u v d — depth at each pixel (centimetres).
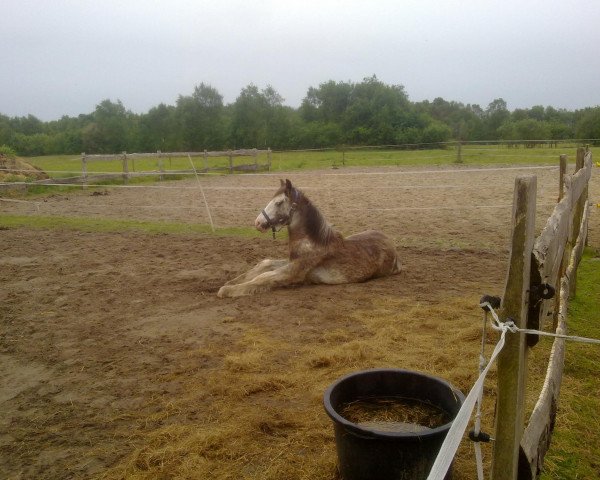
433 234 940
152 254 833
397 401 287
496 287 611
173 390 378
